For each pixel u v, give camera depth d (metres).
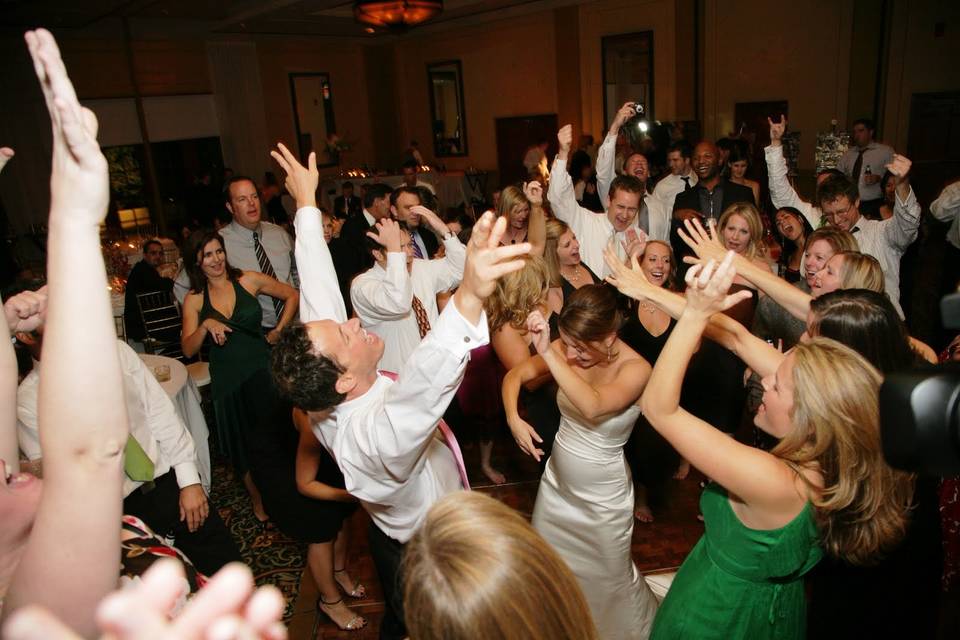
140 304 4.16
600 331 1.77
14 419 0.78
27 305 0.98
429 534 0.79
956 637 1.84
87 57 8.96
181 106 10.20
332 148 11.87
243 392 2.91
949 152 7.68
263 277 3.06
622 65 10.03
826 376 1.13
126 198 9.73
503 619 0.73
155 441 2.00
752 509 1.22
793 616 1.31
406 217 3.58
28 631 0.28
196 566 2.16
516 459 3.37
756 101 8.97
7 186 8.34
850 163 6.57
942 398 0.51
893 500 1.15
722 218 2.97
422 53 12.41
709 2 9.07
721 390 2.57
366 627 2.32
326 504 2.13
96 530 0.53
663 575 2.33
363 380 1.41
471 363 2.90
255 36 10.91
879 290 1.95
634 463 2.71
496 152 12.03
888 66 7.77
